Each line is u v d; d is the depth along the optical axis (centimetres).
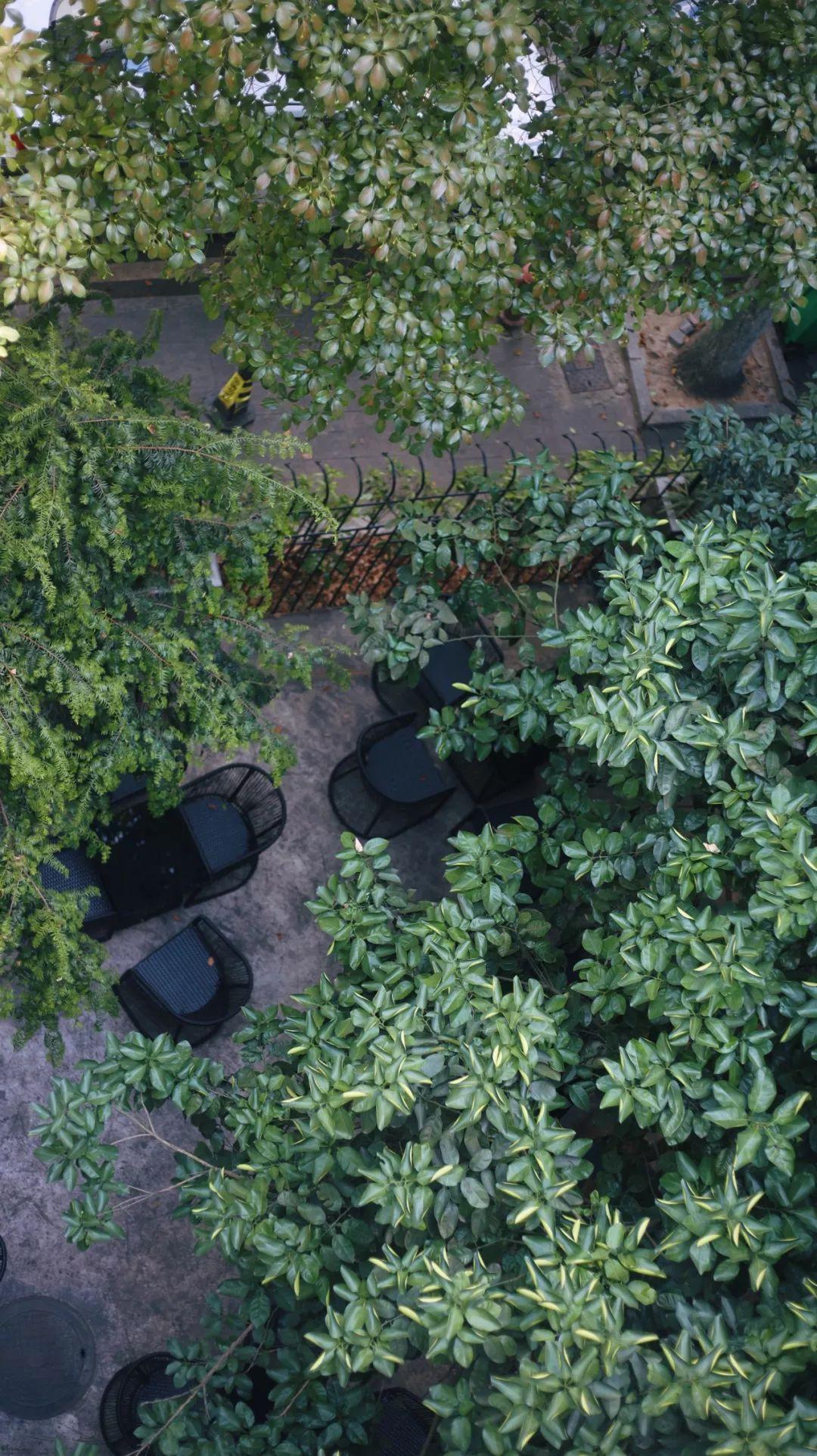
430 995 476
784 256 757
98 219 615
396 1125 497
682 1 790
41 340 645
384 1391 684
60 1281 769
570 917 619
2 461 582
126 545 616
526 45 667
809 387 886
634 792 544
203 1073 530
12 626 598
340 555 941
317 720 956
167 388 710
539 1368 397
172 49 548
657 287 780
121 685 609
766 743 484
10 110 502
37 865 622
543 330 767
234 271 704
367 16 574
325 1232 481
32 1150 795
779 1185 424
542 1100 467
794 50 718
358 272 727
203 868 852
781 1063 482
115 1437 705
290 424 759
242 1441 477
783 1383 390
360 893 534
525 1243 429
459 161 644
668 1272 451
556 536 678
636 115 714
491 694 630
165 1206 797
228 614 700
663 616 509
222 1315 547
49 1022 656
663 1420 401
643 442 1221
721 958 444
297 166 615
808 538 585
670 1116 443
